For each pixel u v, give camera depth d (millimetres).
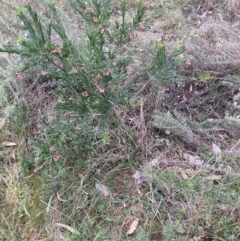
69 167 811
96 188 787
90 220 758
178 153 818
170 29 1019
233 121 788
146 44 887
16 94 887
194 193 732
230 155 777
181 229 704
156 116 775
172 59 728
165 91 880
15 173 827
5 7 1050
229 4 1049
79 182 793
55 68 792
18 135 870
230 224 710
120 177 798
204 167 765
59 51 664
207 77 752
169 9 1077
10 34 930
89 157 806
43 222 771
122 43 749
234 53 890
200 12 1081
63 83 724
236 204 703
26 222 775
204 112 871
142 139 814
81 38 886
